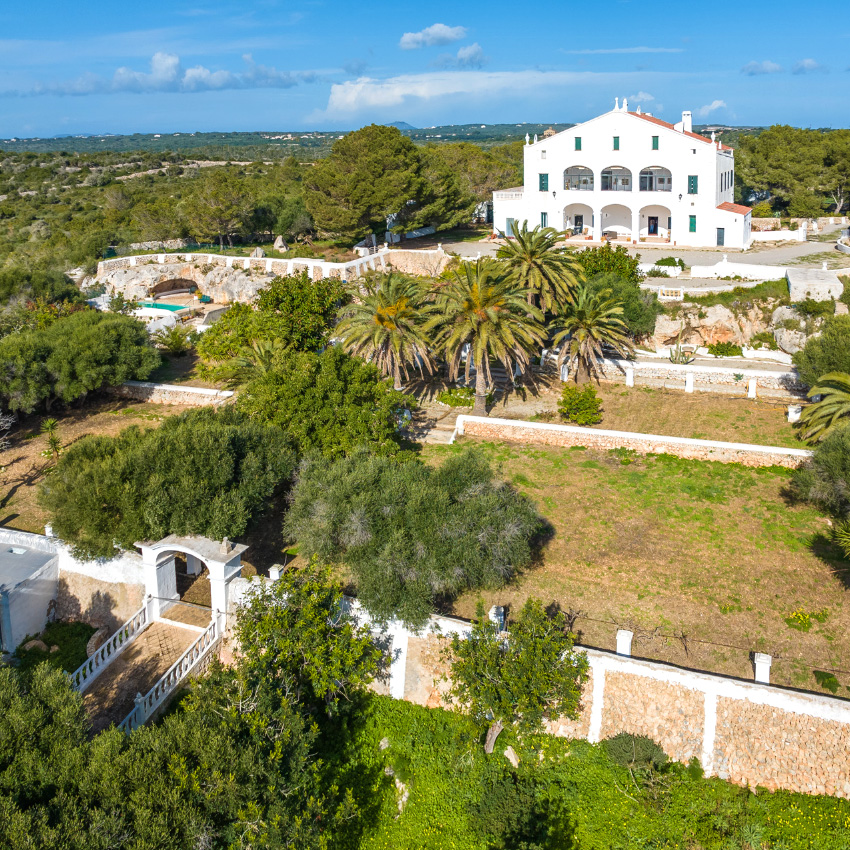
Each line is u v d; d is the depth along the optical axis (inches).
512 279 1787.6
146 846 641.6
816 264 2325.3
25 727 734.5
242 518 1092.5
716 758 888.9
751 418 1667.1
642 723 917.2
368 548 1036.5
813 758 857.5
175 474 1130.0
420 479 1117.1
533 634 903.1
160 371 2014.0
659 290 2132.1
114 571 1174.3
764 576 1149.1
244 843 685.3
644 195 2758.4
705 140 2632.9
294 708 897.5
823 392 1496.1
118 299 2348.7
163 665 1035.9
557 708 928.3
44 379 1713.8
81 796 689.0
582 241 2859.3
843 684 941.8
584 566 1197.7
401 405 1695.4
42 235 4119.1
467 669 899.4
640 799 862.5
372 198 2541.8
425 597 992.2
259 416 1364.4
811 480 1195.9
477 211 3688.5
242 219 2918.3
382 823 871.7
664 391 1857.8
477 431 1676.9
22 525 1346.0
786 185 3353.8
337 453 1312.7
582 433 1590.8
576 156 2810.0
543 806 872.9
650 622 1062.4
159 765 714.2
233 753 727.7
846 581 1123.9
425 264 2620.6
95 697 986.1
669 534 1267.2
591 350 1840.6
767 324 2057.1
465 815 870.4
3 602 1132.5
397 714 999.6
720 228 2672.2
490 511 1058.1
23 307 2178.9
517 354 1689.2
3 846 609.3
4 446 1621.6
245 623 952.3
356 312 1755.7
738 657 993.5
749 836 812.0
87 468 1167.6
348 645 937.5
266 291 1975.9
